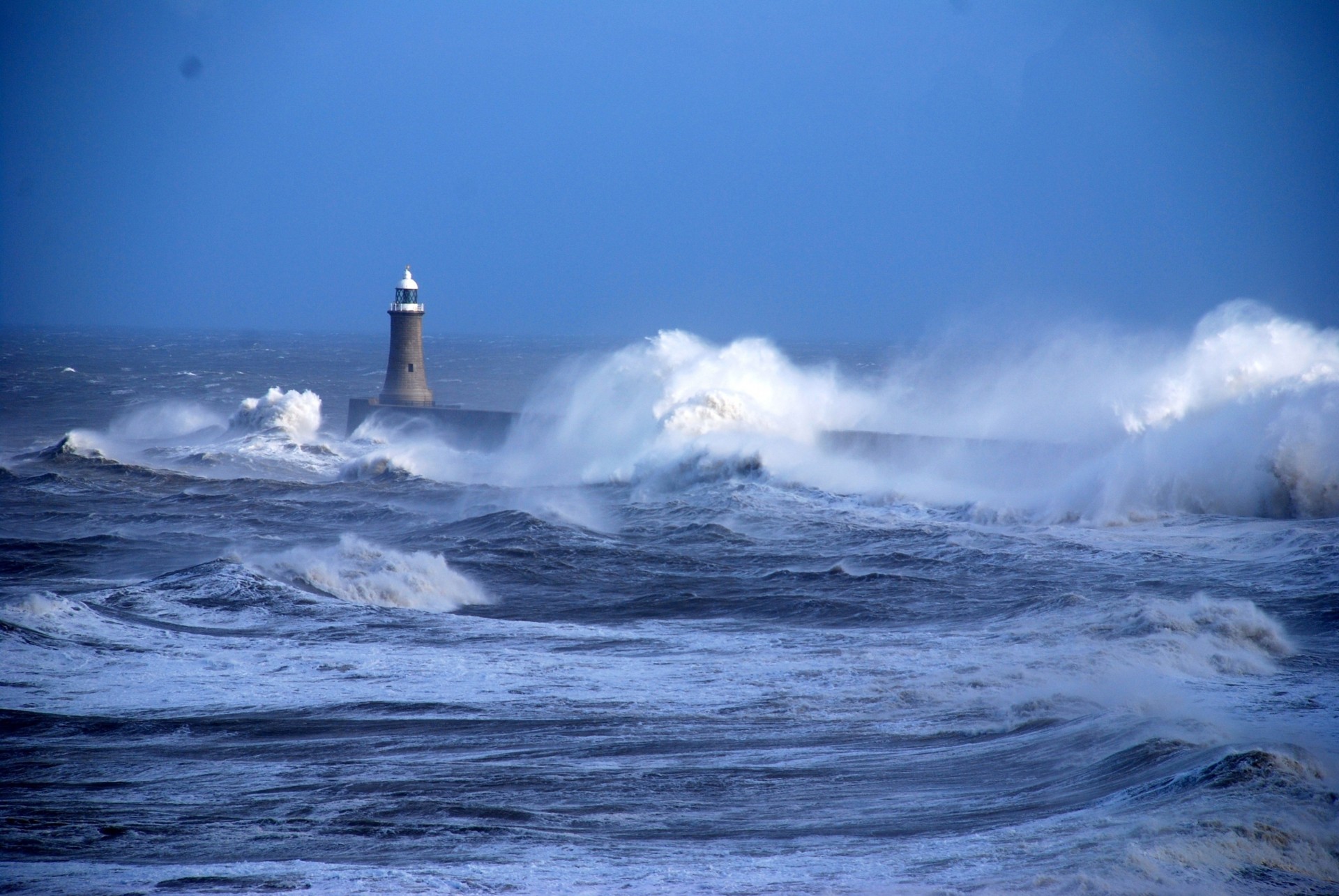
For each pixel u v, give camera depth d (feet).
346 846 99.30
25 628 201.67
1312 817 94.38
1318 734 128.36
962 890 81.66
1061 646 192.24
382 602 246.88
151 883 87.76
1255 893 79.20
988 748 134.00
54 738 144.97
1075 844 91.76
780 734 144.87
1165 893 78.69
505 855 95.86
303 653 196.13
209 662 189.26
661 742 141.59
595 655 196.85
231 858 95.50
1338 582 235.40
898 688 167.63
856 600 241.55
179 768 131.03
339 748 139.33
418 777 125.49
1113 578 250.57
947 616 226.58
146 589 237.86
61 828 106.11
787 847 98.32
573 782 122.72
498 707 160.56
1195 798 100.42
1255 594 230.07
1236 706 146.72
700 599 246.88
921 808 111.24
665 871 90.38
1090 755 124.47
